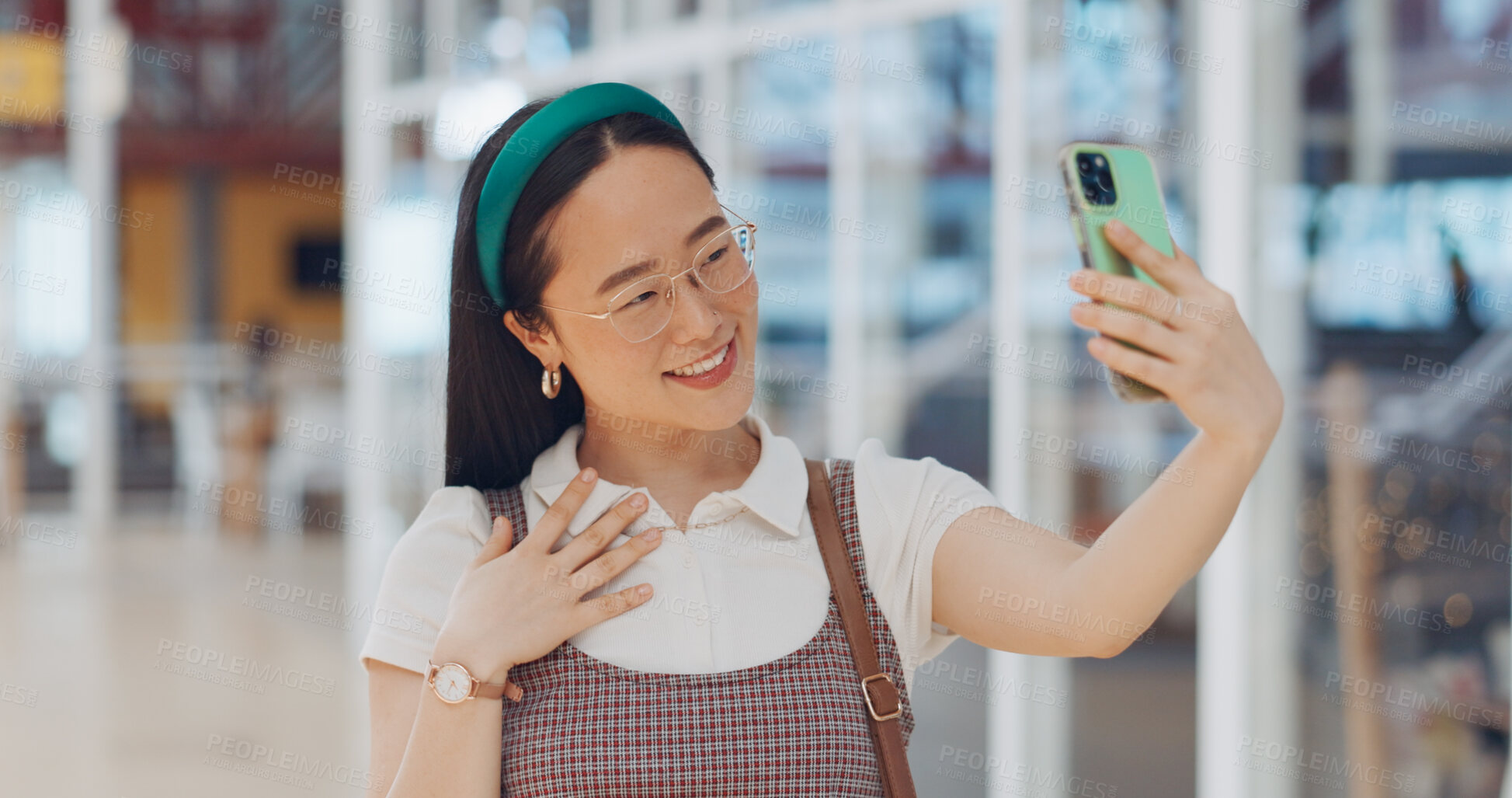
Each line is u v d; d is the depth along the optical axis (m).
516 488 1.49
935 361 3.34
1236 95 2.47
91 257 9.24
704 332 1.29
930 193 3.31
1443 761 2.35
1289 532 2.49
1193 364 1.06
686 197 1.32
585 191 1.32
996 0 3.04
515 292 1.39
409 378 5.39
